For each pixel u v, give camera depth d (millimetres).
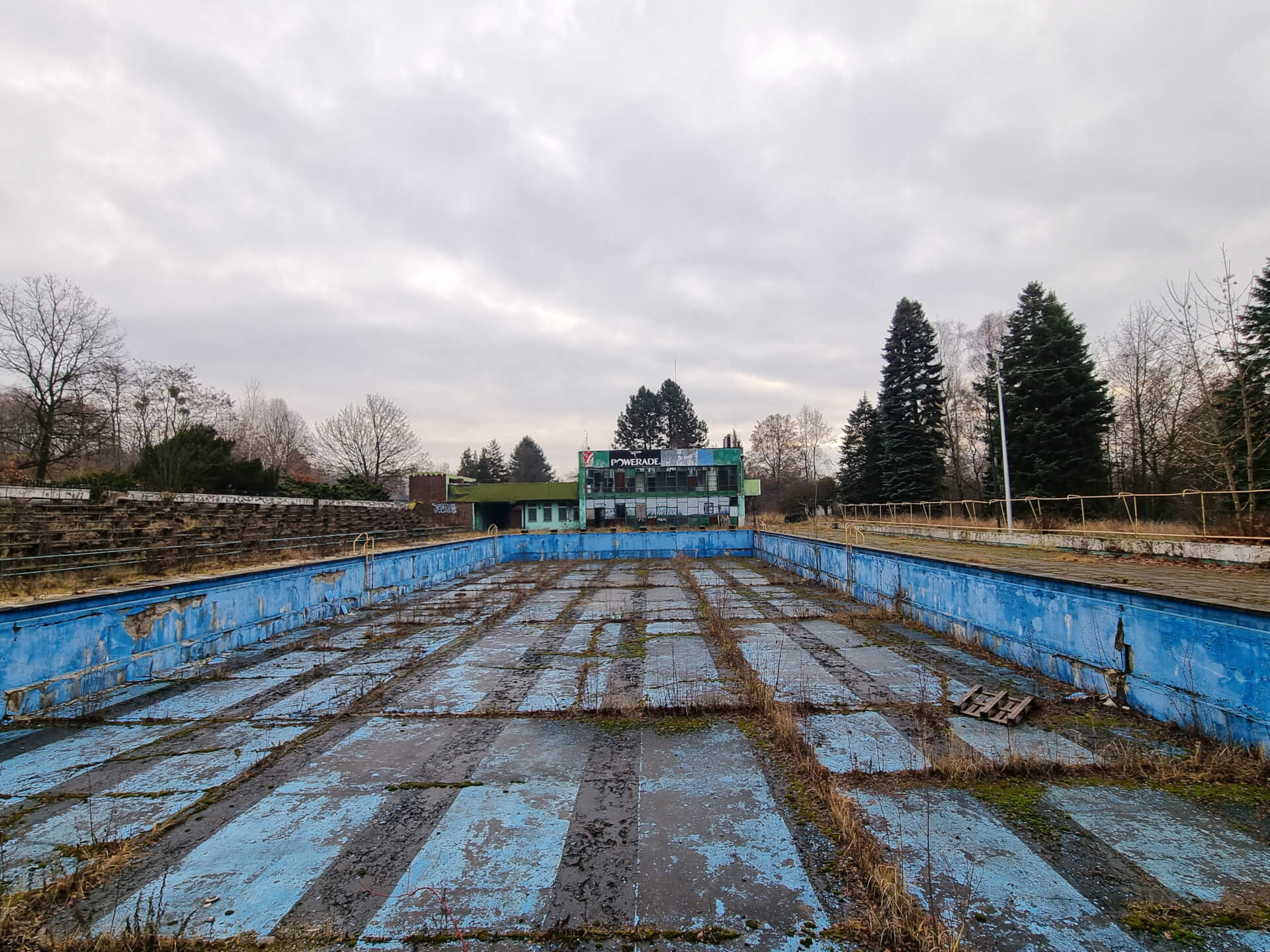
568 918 2916
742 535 23922
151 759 4914
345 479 39594
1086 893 3051
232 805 4137
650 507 36000
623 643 9008
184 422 30703
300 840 3678
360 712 6031
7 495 14953
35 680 5957
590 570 19656
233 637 8641
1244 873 3215
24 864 3441
